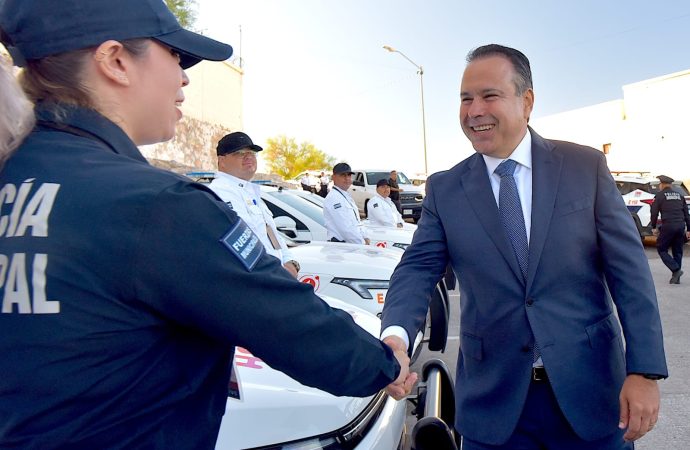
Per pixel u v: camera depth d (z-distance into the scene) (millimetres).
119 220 912
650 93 26359
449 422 2805
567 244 1770
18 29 1020
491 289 1836
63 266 899
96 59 1042
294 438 2055
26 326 899
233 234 973
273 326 983
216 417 1062
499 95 1832
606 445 1813
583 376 1747
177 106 1225
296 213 6840
